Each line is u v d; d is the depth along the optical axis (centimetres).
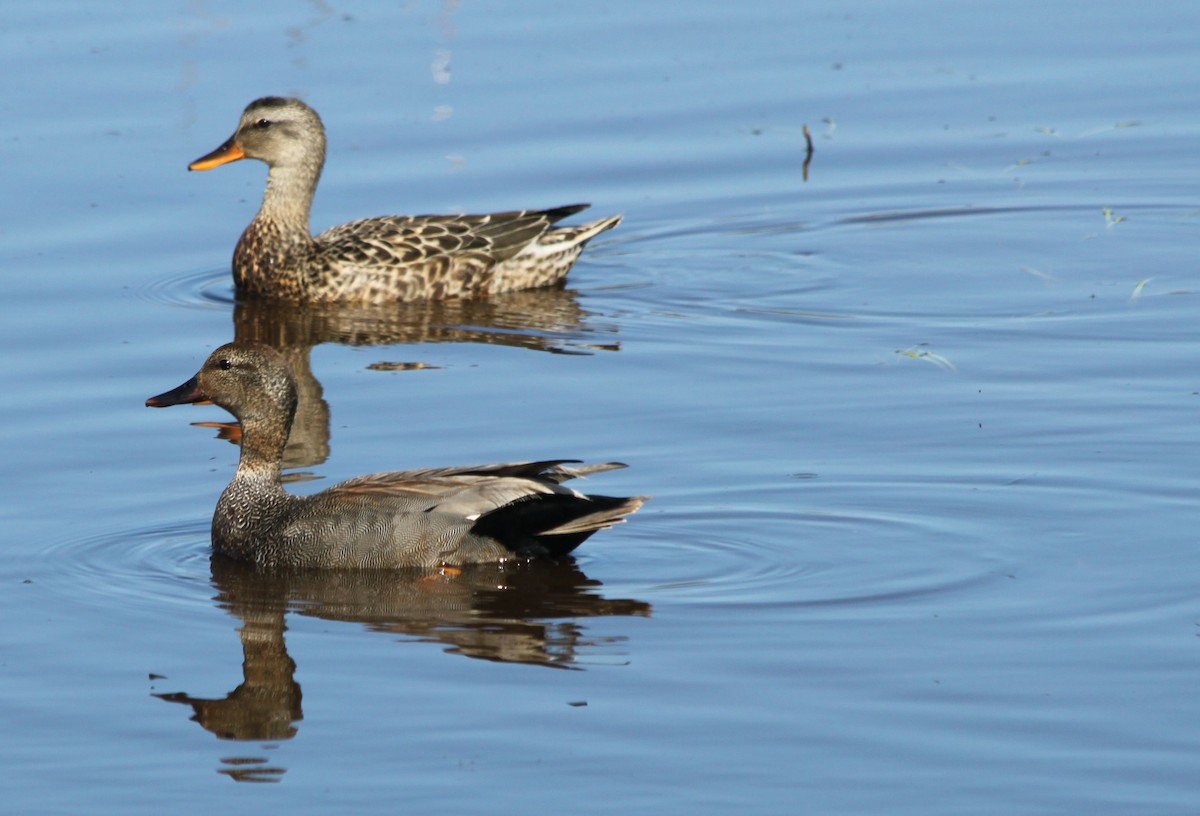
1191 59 2762
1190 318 1922
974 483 1466
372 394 1728
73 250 2150
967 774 1012
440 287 2141
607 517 1322
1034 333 1889
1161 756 1028
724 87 2661
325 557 1350
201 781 1020
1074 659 1156
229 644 1209
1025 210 2369
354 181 2397
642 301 2080
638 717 1086
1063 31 2875
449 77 2667
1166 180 2439
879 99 2647
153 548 1388
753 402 1678
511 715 1091
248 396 1398
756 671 1148
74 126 2470
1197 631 1194
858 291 2088
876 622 1223
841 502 1437
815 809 977
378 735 1068
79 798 1004
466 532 1345
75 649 1200
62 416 1661
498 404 1688
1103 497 1431
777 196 2411
